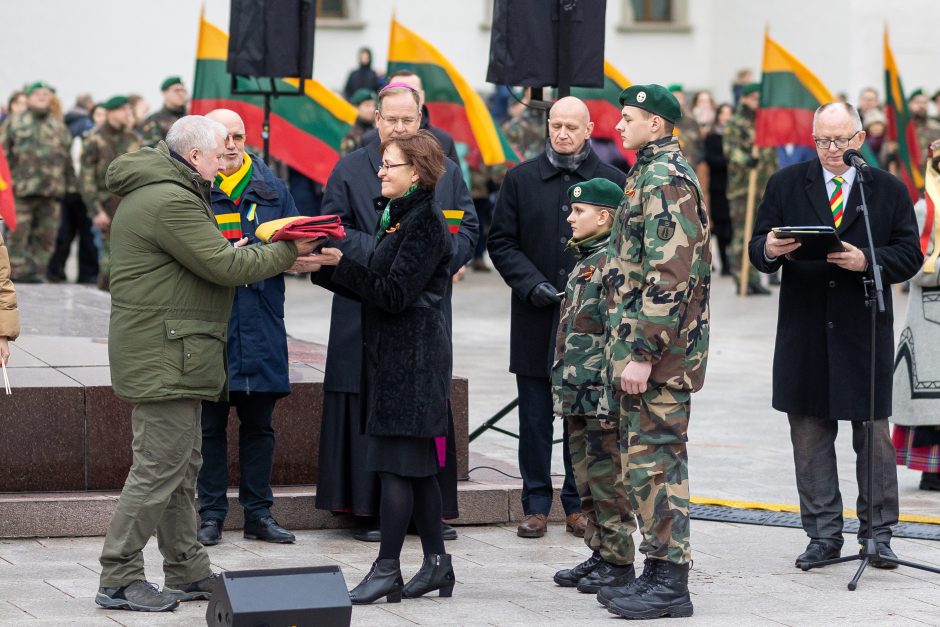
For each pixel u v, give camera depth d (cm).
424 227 650
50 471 785
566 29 898
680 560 648
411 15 3138
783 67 1808
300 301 1908
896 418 927
